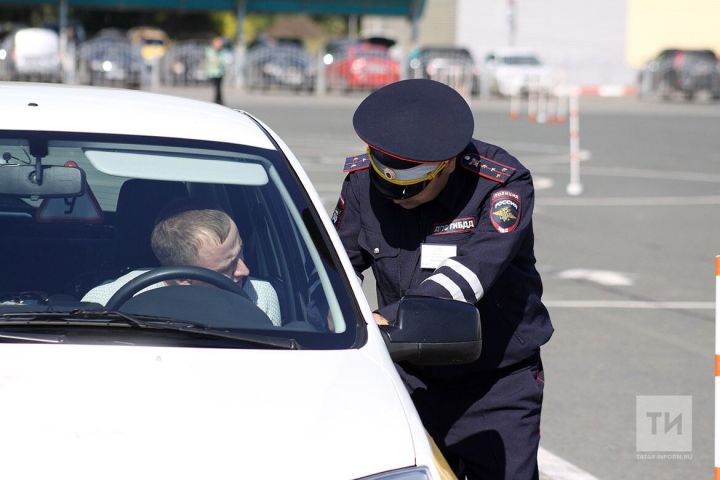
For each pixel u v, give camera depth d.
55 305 4.26
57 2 56.78
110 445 3.28
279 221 4.65
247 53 53.00
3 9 76.56
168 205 4.67
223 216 4.59
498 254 4.78
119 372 3.64
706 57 54.25
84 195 4.63
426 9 65.31
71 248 4.51
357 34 83.88
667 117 42.50
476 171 4.91
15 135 4.66
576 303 13.04
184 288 4.32
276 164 4.86
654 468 7.87
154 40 54.81
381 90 4.73
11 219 4.57
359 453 3.42
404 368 5.15
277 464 3.31
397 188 4.76
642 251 16.52
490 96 52.31
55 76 48.38
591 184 23.73
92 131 4.76
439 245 4.93
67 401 3.45
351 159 5.14
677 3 65.56
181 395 3.54
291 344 4.02
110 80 49.38
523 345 5.09
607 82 60.94
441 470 3.55
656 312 12.70
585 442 8.34
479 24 65.06
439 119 4.64
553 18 65.12
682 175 25.67
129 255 4.52
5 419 3.35
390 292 5.09
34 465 3.18
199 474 3.22
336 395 3.67
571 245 16.86
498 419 5.11
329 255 4.54
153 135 4.80
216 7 58.44
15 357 3.68
